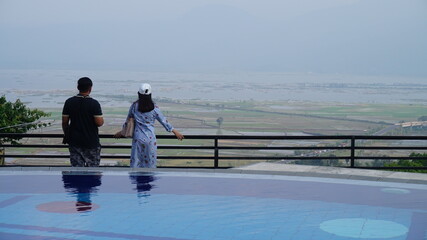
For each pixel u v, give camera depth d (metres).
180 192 5.26
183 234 3.89
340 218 4.36
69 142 6.20
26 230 3.97
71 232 3.92
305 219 4.31
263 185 5.62
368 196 5.13
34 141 55.16
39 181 5.73
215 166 7.21
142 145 6.20
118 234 3.88
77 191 5.29
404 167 7.07
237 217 4.36
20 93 199.25
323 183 5.74
